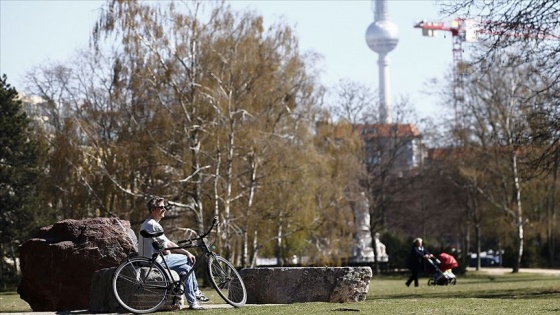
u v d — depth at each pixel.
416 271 67.06
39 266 30.70
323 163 83.25
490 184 115.38
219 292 25.39
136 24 76.69
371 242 133.00
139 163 75.00
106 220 31.17
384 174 129.75
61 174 76.31
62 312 25.48
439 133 120.88
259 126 78.56
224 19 79.81
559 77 45.38
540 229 116.12
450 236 165.25
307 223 80.62
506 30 43.44
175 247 25.19
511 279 80.31
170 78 76.69
